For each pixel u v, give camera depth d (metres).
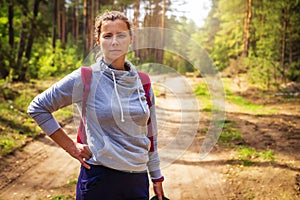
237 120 9.13
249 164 5.67
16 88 12.26
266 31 19.88
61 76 17.00
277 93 14.95
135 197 1.94
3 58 13.72
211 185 4.91
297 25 17.81
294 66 17.17
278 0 18.27
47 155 6.26
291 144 6.77
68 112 9.38
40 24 16.06
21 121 8.27
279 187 4.72
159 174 2.12
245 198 4.46
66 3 34.16
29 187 4.77
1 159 5.72
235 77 19.92
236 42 30.08
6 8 16.81
